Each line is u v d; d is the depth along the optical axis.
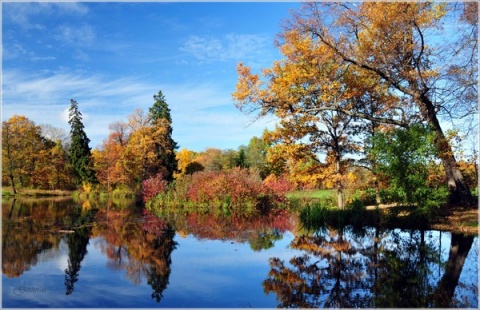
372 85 16.48
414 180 12.95
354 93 16.31
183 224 16.00
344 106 17.56
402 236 12.23
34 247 10.68
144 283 7.31
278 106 17.16
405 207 15.23
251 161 52.38
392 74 15.45
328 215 15.98
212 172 26.27
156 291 6.83
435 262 8.84
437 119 15.30
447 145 14.27
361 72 16.97
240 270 8.32
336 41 15.80
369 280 7.52
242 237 12.72
